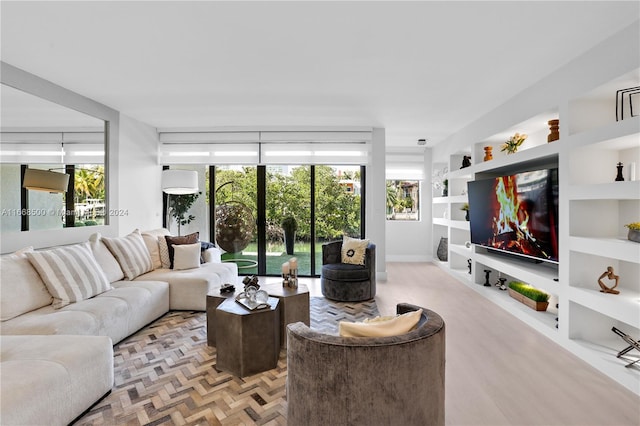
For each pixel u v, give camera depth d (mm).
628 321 2143
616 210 2703
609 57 2285
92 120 3727
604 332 2666
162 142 5094
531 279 3219
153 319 3195
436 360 1345
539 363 2465
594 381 2217
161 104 3887
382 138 4984
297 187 5270
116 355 2545
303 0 1904
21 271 2438
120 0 1902
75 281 2658
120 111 4180
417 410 1278
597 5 1928
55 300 2539
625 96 2561
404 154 6609
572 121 2668
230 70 2898
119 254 3475
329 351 1252
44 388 1554
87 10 2002
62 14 2043
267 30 2230
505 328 3156
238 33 2271
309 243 5301
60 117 3289
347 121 4629
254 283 2689
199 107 3994
